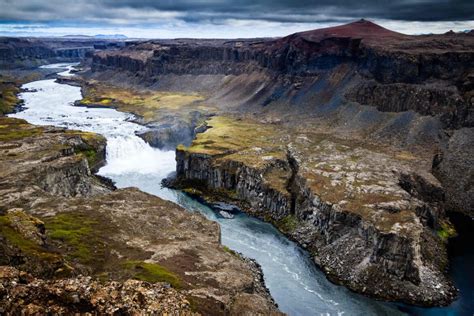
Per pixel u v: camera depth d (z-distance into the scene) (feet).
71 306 197.77
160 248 409.69
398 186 574.56
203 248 426.51
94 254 376.48
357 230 482.69
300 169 654.12
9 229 314.14
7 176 554.87
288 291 426.51
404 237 427.74
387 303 409.49
